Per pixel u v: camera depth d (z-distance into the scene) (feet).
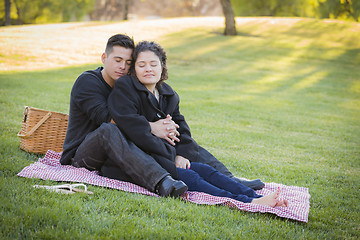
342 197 16.43
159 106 15.19
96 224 10.12
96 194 12.39
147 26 102.83
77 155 14.46
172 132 14.56
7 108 29.45
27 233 9.21
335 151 27.48
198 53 81.25
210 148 24.58
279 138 30.66
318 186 17.92
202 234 10.38
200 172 14.46
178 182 12.87
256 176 18.98
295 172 20.38
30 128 17.40
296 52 89.25
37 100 34.65
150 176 12.98
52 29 89.76
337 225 12.68
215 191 13.44
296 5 139.74
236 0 146.20
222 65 73.87
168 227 10.52
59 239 9.14
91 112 14.62
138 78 14.69
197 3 228.84
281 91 58.90
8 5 120.26
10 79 45.75
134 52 14.74
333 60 85.66
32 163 15.88
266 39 98.78
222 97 49.65
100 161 14.21
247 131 32.17
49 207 10.61
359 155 26.81
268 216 12.49
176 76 61.82
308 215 13.07
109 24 102.17
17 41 73.36
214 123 34.22
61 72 55.88
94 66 62.44
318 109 48.44
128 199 12.14
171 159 14.11
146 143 13.71
